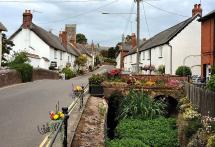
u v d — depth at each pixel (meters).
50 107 15.22
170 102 23.75
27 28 49.84
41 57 48.94
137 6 30.28
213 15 26.77
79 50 84.00
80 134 11.29
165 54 37.50
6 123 11.80
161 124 18.47
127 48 75.38
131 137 16.14
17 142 9.31
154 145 15.71
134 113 20.25
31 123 11.80
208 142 10.87
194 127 13.84
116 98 22.25
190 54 37.34
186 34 37.31
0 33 36.00
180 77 26.03
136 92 22.31
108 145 13.57
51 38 57.12
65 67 57.88
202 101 15.62
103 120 13.84
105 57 148.75
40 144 9.09
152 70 40.69
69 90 22.56
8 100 17.47
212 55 26.97
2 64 37.47
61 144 8.98
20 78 30.02
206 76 28.77
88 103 17.67
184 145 14.10
